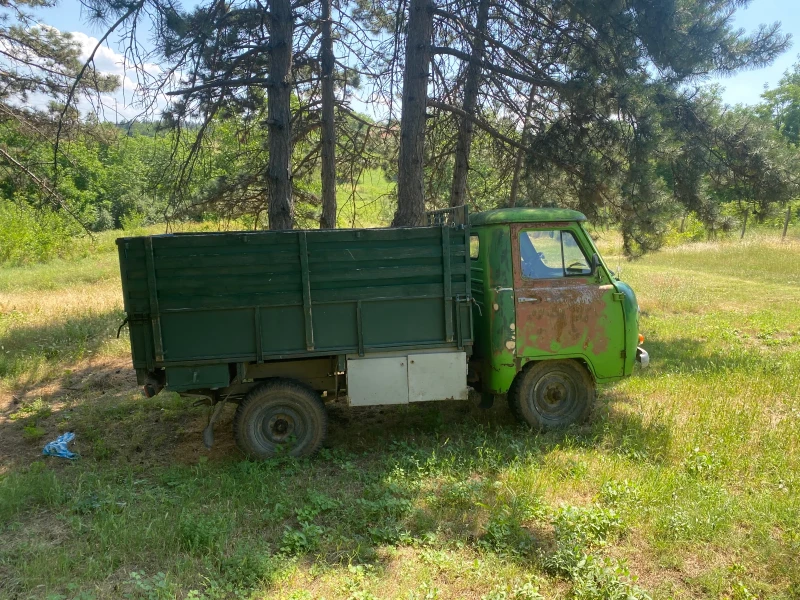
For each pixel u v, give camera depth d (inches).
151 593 133.0
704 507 169.6
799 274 689.0
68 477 205.8
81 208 1195.9
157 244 195.5
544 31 367.9
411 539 157.5
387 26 505.7
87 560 147.3
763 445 217.6
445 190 503.8
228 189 461.1
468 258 213.2
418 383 215.6
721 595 136.9
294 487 192.4
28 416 271.6
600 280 236.7
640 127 339.6
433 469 201.3
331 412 271.3
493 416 259.9
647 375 318.7
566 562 144.7
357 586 138.0
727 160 355.9
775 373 312.0
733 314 490.9
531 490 183.2
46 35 561.3
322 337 208.5
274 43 342.6
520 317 228.8
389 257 208.4
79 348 373.4
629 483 183.3
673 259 836.0
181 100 360.5
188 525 158.1
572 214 234.4
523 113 406.6
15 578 141.5
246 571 141.7
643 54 329.1
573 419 243.1
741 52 319.6
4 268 796.6
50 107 567.2
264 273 202.1
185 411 274.1
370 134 525.0
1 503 174.7
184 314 199.9
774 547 152.0
